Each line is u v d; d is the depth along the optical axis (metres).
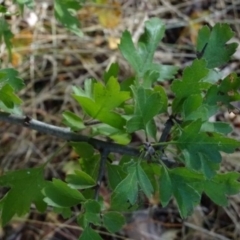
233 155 0.63
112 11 0.76
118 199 0.26
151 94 0.28
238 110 0.30
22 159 0.65
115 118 0.30
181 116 0.29
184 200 0.27
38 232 0.60
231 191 0.29
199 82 0.29
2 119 0.32
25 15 0.73
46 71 0.71
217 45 0.32
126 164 0.27
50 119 0.67
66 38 0.73
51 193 0.27
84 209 0.27
